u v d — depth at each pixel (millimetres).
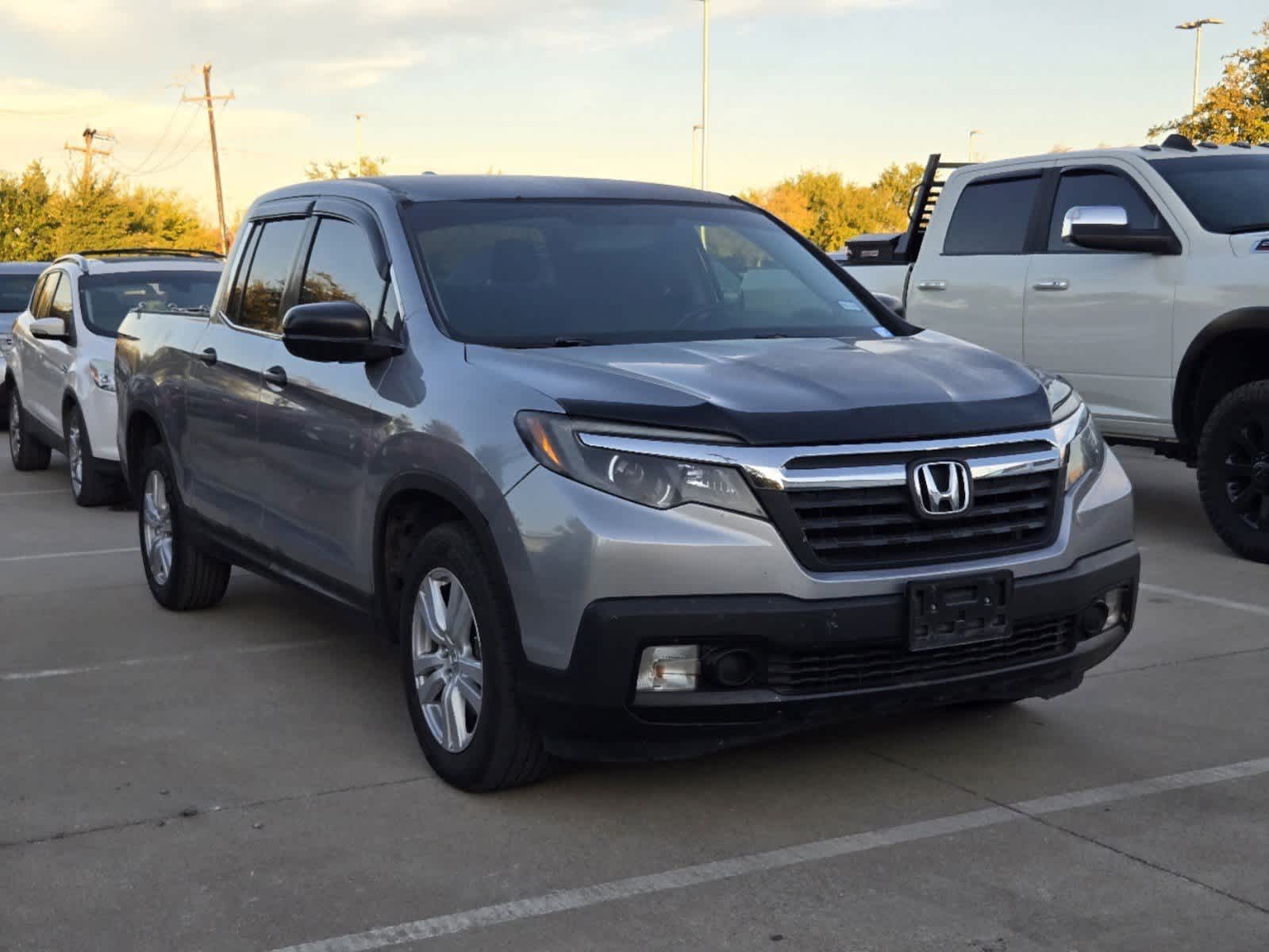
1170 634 6137
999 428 4078
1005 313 8805
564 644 3834
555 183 5574
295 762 4660
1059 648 4234
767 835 3941
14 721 5145
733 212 5715
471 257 4926
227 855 3865
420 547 4410
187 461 6410
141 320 7328
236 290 6172
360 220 5250
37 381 11852
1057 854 3779
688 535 3754
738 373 4145
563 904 3521
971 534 4000
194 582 6715
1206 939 3270
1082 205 8469
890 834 3936
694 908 3479
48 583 7668
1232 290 7391
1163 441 8039
